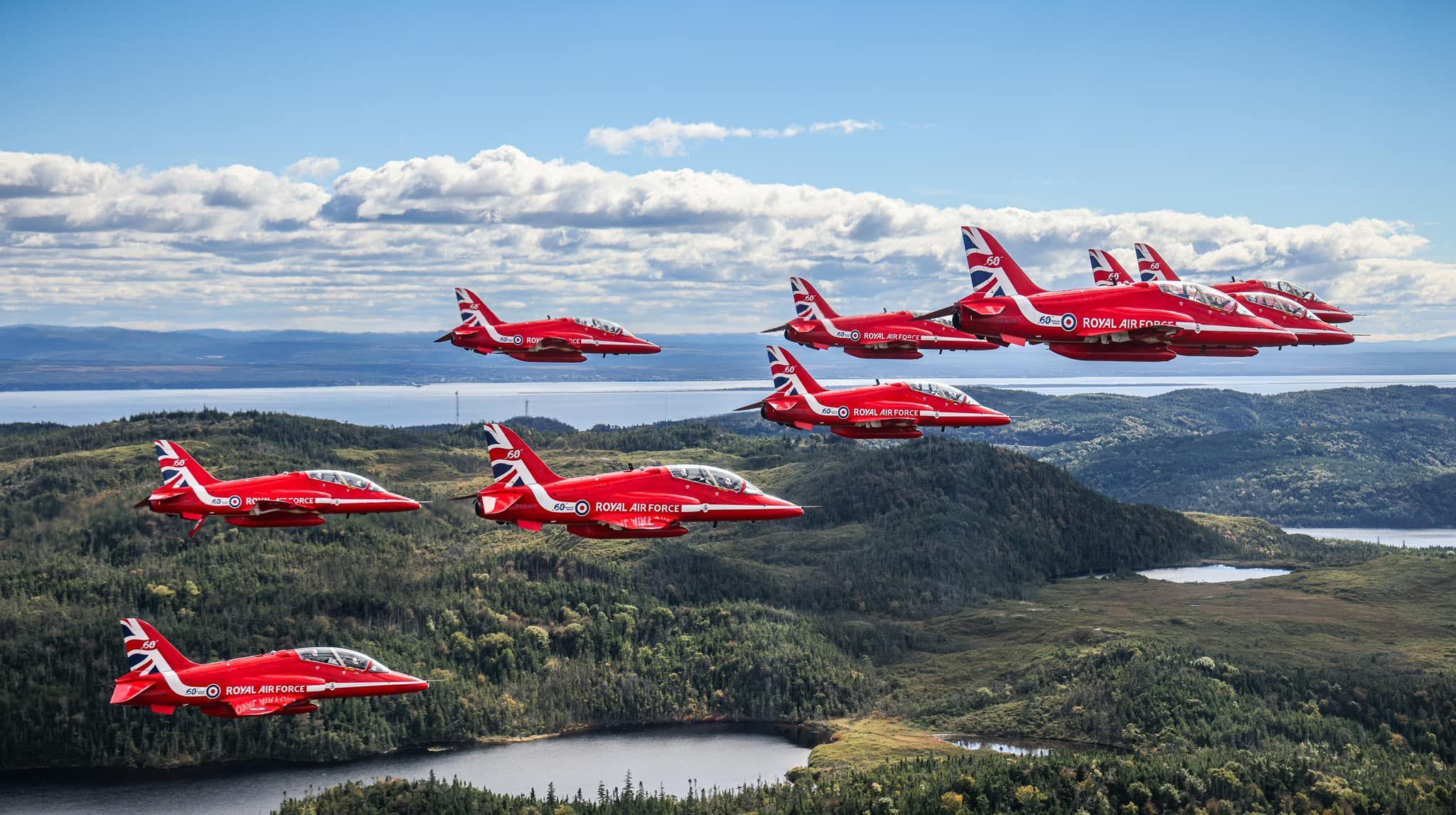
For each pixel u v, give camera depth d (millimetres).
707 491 111312
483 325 123750
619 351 126125
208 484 127500
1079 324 96375
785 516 111875
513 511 108938
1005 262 99500
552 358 124938
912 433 121812
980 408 120688
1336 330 109188
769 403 121562
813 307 125188
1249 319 97938
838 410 119750
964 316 98312
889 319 123188
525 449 110812
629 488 110375
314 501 128375
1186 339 97312
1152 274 114750
